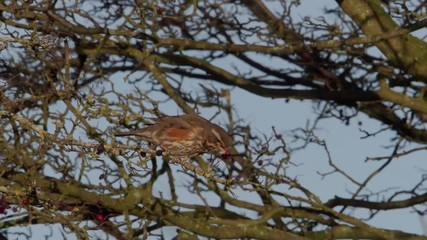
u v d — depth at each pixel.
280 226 16.78
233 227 15.90
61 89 14.89
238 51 17.50
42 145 13.76
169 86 17.55
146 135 15.02
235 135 18.16
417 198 17.28
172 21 19.64
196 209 16.25
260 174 15.71
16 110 15.21
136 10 16.94
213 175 13.42
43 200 14.32
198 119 15.51
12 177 14.33
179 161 13.43
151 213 15.45
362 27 16.44
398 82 18.72
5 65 17.19
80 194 14.77
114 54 18.06
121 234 15.41
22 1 15.88
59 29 16.30
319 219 16.70
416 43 16.39
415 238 16.34
